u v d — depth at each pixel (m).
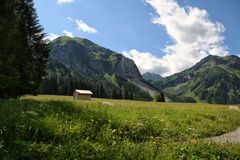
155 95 172.75
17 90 37.31
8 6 32.91
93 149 9.91
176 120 22.72
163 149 11.57
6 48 31.41
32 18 44.22
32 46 43.88
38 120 11.70
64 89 168.12
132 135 14.82
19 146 8.93
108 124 14.41
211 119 29.25
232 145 14.16
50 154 8.89
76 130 11.52
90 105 22.02
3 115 11.26
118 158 9.76
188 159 11.37
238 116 37.97
